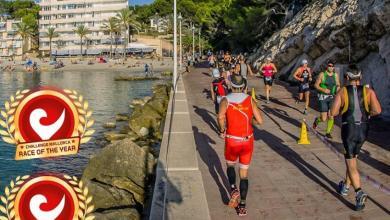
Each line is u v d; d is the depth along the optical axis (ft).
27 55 456.86
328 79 37.01
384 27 49.24
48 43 454.40
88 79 236.02
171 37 447.01
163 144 33.04
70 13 443.73
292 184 25.08
